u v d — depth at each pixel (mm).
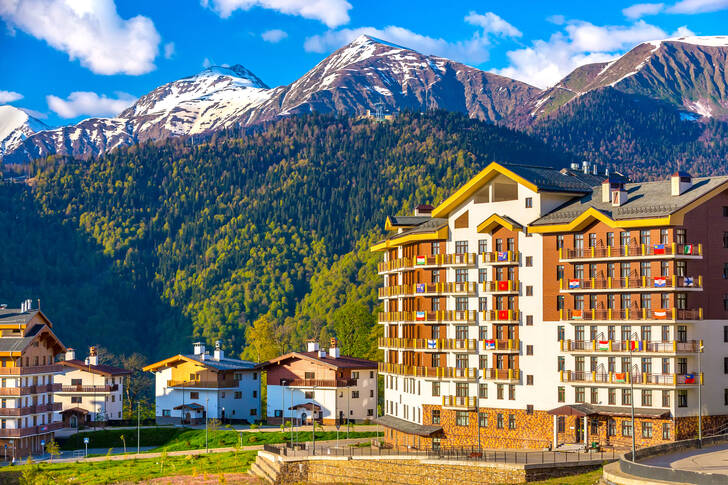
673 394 121875
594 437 127250
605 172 150125
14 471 150875
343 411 180625
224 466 142375
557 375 130500
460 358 140250
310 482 126000
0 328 168875
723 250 127125
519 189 135625
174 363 193500
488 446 135000
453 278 141875
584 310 128250
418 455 119688
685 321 121938
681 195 125562
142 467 146125
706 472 91500
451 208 142375
